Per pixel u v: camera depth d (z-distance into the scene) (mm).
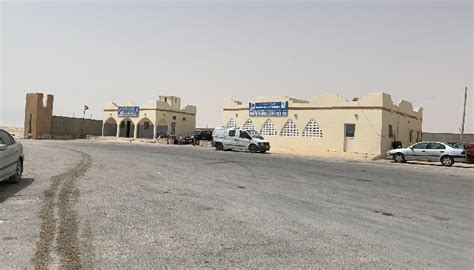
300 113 36781
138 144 41031
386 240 6531
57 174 12961
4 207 7789
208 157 23797
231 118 42031
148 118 50469
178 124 53938
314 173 16922
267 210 8594
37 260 4918
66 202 8484
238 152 31062
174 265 4980
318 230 7012
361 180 15062
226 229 6824
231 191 11070
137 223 6961
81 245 5598
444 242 6543
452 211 9359
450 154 25281
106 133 55688
